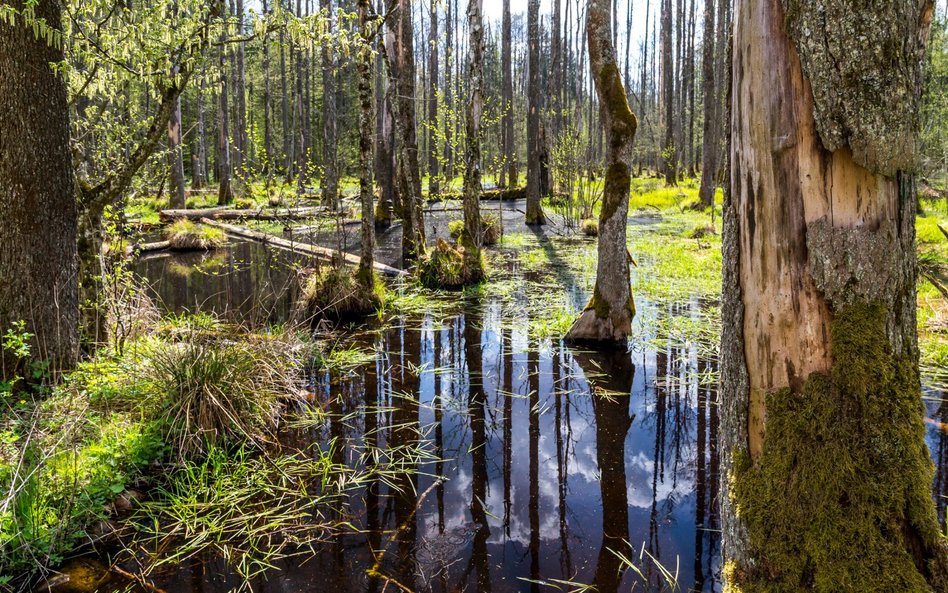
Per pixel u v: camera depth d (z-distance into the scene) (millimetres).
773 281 1686
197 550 2898
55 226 4270
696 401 4805
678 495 3416
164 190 19688
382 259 11875
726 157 1883
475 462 3848
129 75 5320
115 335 4844
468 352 6207
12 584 2590
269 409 4371
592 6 5723
